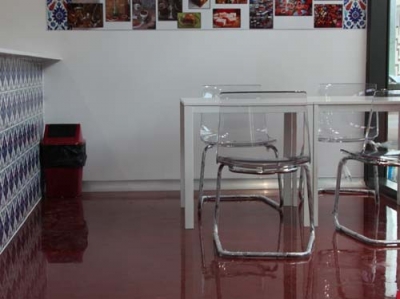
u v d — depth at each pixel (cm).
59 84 480
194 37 483
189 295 263
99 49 480
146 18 479
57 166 461
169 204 441
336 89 420
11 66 367
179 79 486
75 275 289
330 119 413
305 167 334
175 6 480
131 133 489
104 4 477
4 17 473
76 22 477
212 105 368
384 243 335
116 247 334
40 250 330
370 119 376
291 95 331
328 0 486
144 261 309
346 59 491
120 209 426
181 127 422
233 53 486
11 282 280
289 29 486
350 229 366
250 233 359
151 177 493
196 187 493
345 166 497
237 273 291
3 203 337
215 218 338
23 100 404
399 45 465
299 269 296
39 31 476
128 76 484
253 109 332
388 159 339
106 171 491
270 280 281
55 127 468
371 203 436
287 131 407
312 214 338
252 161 314
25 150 407
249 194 471
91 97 484
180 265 303
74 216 406
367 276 285
